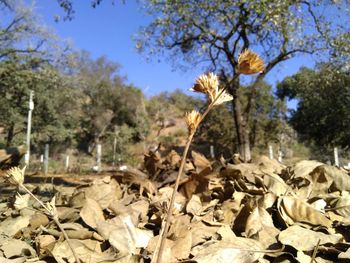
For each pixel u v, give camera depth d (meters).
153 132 26.92
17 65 19.72
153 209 1.73
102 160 27.14
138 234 1.43
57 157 29.05
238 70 0.94
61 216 1.66
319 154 24.28
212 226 1.55
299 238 1.35
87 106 39.66
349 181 1.79
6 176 1.09
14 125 25.47
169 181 2.02
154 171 2.24
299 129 27.06
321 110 22.53
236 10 12.76
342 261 1.28
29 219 1.71
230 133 23.80
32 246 1.56
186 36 14.41
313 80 19.80
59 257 1.36
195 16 13.47
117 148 28.52
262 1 11.36
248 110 15.41
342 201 1.64
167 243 1.38
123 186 2.05
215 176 2.03
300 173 1.86
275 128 25.38
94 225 1.54
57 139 29.20
